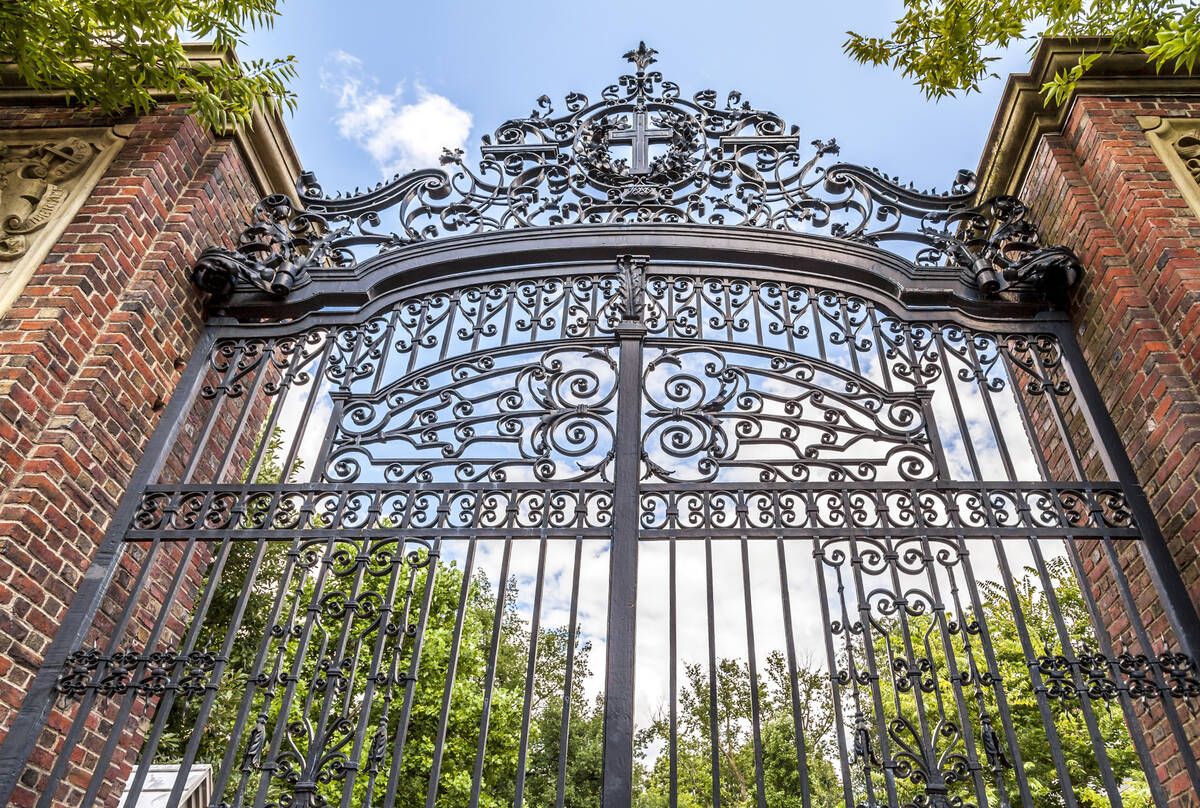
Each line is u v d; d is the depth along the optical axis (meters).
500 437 4.58
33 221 4.80
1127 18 4.88
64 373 4.32
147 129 5.34
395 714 11.56
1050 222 5.46
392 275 5.31
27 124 5.36
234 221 5.76
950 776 3.35
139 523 4.34
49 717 4.00
